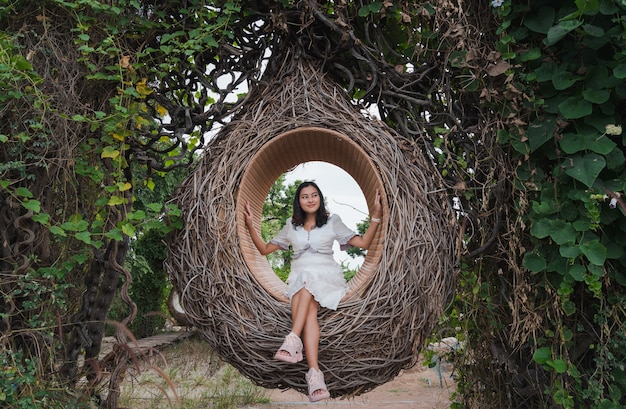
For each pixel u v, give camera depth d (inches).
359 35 116.6
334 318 102.8
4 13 101.0
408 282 101.6
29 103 99.0
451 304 118.0
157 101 115.9
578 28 93.0
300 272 114.8
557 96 99.7
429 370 261.7
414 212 105.3
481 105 108.9
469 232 116.6
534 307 107.0
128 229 102.0
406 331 102.0
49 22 104.9
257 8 114.5
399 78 113.3
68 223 100.9
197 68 114.3
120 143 111.3
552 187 99.8
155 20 114.0
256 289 105.0
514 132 102.7
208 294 104.3
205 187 110.1
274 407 200.7
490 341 117.3
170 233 111.6
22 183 105.7
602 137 95.1
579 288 104.5
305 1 110.8
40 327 106.3
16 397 99.7
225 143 112.7
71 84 104.0
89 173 106.5
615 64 95.3
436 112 114.8
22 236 105.6
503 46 102.0
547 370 103.2
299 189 123.0
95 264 116.7
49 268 102.4
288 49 117.1
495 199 111.4
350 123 110.4
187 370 266.4
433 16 110.0
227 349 105.7
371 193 114.7
